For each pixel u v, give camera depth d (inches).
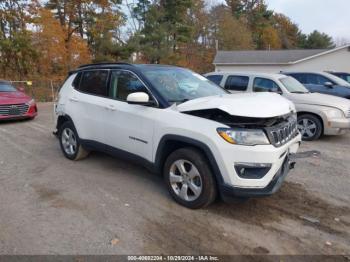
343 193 171.0
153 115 156.9
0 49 843.4
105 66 195.6
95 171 201.9
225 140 130.7
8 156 235.5
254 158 128.3
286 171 149.9
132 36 1289.4
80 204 155.2
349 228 135.8
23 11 936.3
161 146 153.9
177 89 168.4
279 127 139.1
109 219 140.9
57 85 834.8
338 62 1150.3
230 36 1900.8
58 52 1003.3
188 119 143.1
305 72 442.3
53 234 128.5
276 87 318.3
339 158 236.7
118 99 180.7
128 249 119.3
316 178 192.9
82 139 207.3
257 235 129.2
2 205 153.6
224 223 138.0
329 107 287.4
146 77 167.0
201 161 141.2
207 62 1812.3
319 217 144.8
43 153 243.4
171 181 155.9
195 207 148.3
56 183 181.6
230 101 139.0
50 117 440.5
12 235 127.6
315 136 296.0
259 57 1284.4
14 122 392.5
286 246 122.1
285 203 158.1
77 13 1170.6
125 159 181.0
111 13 1219.2
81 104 204.2
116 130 178.9
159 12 1362.0
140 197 163.5
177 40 1513.3
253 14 2266.2
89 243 122.7
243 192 132.1
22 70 888.9
